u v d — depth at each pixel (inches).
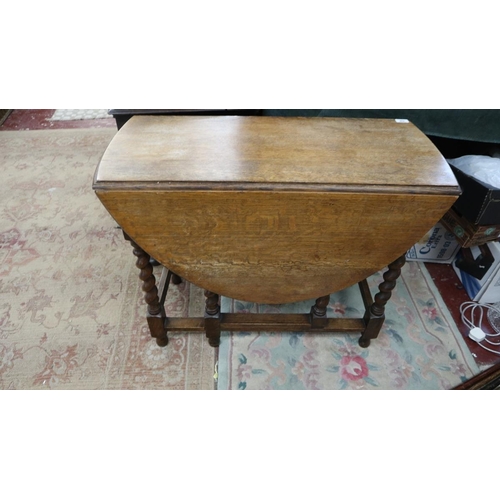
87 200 92.7
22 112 129.6
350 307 69.9
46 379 58.7
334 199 41.2
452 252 75.2
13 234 83.0
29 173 101.0
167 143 45.9
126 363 60.8
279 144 46.4
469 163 60.4
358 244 46.5
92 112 130.1
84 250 79.7
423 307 69.3
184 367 60.6
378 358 61.9
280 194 40.5
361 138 48.1
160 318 58.5
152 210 42.1
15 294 70.5
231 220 43.3
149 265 52.1
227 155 44.1
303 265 49.0
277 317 60.9
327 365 60.9
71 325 65.7
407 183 40.9
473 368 60.7
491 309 68.6
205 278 50.3
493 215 56.4
